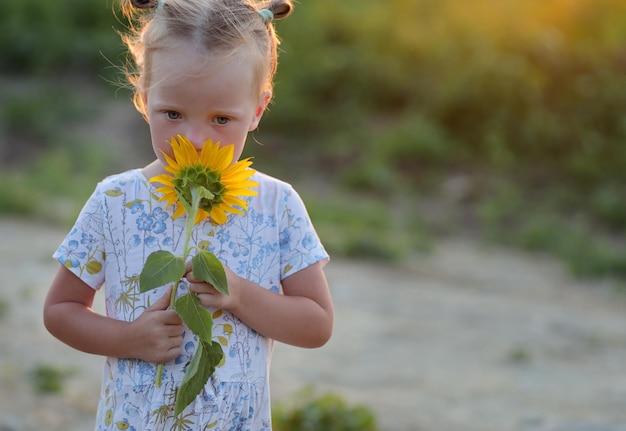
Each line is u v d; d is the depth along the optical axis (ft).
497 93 48.55
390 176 44.78
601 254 34.22
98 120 51.08
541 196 43.19
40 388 16.38
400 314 25.36
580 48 51.62
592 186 43.98
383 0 61.52
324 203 40.75
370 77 53.36
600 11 55.98
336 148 48.62
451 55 53.88
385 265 32.30
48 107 51.11
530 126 47.52
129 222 7.33
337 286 28.25
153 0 7.48
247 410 7.27
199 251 6.76
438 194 43.80
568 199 42.34
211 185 6.97
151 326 6.92
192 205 6.88
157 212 7.34
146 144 48.49
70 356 18.76
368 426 15.42
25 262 27.35
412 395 18.26
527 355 21.94
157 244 7.27
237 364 7.19
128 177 7.48
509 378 20.02
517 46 51.72
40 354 18.56
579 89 49.03
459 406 17.67
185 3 7.04
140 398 7.07
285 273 7.58
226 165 6.96
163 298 7.05
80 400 16.19
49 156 45.06
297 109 50.80
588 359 22.02
